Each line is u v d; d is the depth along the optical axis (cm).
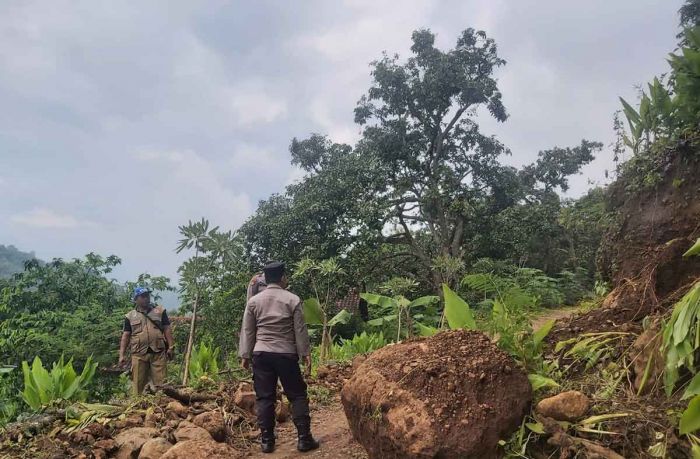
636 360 359
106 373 934
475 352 343
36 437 453
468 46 2323
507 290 473
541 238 2572
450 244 2364
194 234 725
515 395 320
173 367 888
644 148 591
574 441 298
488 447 302
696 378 287
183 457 403
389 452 321
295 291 1722
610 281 590
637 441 294
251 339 479
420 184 2338
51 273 1362
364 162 2089
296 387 468
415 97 2291
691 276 446
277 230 2020
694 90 526
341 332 1803
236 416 522
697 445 277
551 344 454
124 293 1417
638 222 539
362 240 1909
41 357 1014
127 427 479
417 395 321
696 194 494
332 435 492
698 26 547
